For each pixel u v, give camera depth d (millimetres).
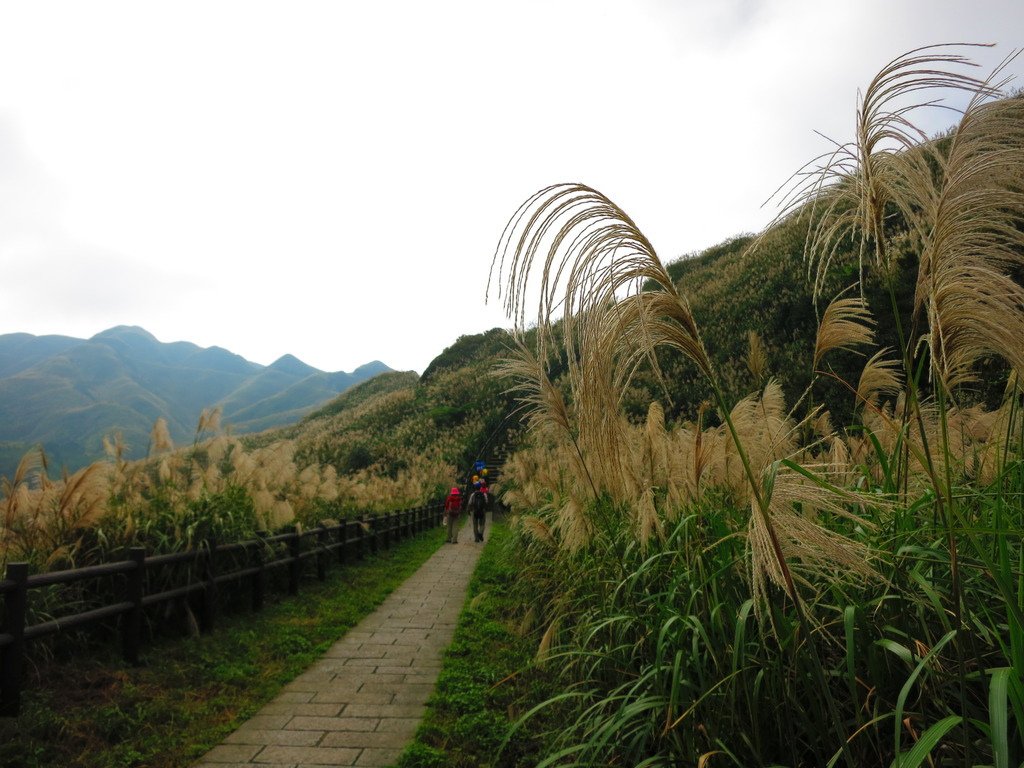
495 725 3994
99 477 5656
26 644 4672
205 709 4375
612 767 2596
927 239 1622
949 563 1891
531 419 4535
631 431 3938
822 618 2334
